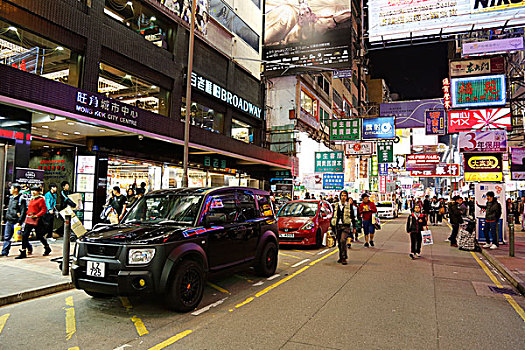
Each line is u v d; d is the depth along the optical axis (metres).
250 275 7.53
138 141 13.83
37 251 9.21
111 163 13.05
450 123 17.67
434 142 33.56
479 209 13.53
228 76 19.69
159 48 14.90
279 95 24.95
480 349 3.87
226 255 6.02
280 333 4.26
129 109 11.46
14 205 8.55
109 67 13.05
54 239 11.16
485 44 14.16
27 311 5.06
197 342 3.97
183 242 5.09
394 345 3.94
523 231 18.17
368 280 7.14
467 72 17.30
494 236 11.55
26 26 10.17
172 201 6.20
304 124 25.84
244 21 22.20
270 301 5.62
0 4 9.56
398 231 18.19
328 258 9.80
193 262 5.16
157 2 14.80
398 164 33.19
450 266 8.89
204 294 6.02
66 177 12.54
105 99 10.60
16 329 4.36
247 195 7.16
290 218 11.81
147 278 4.61
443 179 61.34
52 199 10.84
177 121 13.69
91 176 12.18
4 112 9.39
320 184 24.94
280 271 7.97
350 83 42.16
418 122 21.77
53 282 6.24
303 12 19.41
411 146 33.81
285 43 19.53
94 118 10.25
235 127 22.06
